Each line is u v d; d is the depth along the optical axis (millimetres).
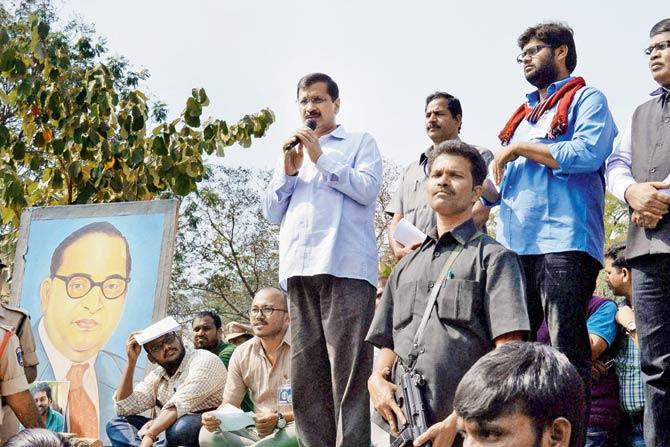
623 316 5332
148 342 6855
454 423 3629
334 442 4988
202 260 26328
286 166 5160
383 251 18312
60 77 10805
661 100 4504
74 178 10625
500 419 2078
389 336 4219
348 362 4914
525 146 4574
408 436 3756
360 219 5109
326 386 5051
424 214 5566
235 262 25656
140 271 7949
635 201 4289
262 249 26547
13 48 10586
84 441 6926
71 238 8320
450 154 4184
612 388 5324
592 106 4602
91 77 10539
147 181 10781
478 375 2145
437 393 3818
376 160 5285
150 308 7797
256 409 6281
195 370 6586
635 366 5309
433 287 4004
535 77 4855
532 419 2072
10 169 10984
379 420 4121
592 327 5363
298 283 5098
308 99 5363
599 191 4703
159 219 8047
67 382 7781
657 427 4191
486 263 3961
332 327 4953
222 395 6625
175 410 6438
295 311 5098
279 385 6219
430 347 3895
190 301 26422
